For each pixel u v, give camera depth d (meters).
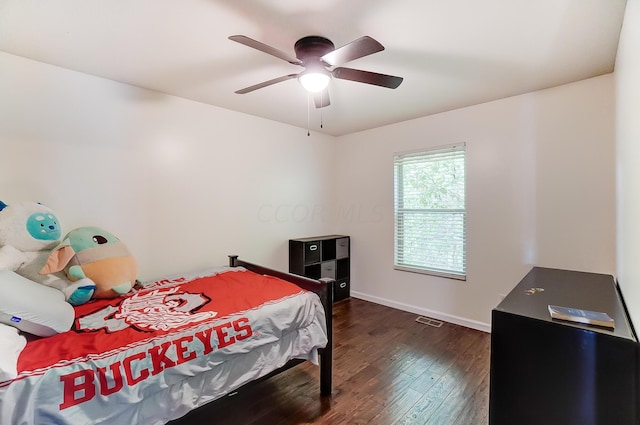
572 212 2.57
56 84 2.23
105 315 1.75
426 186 3.56
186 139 2.93
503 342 1.32
